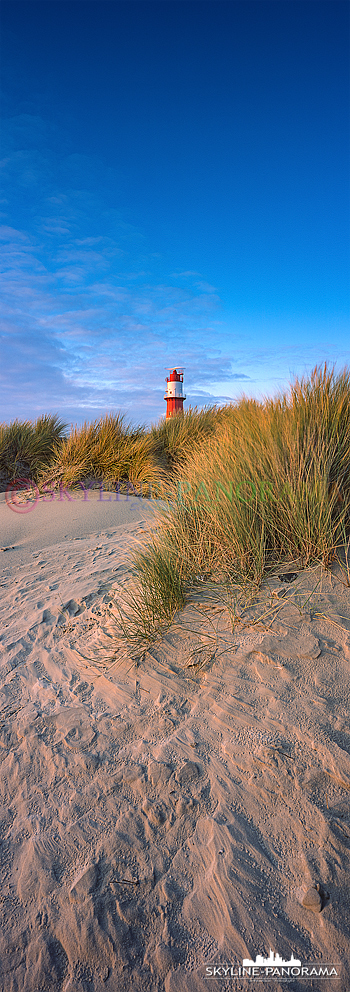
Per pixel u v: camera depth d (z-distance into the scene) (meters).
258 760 1.95
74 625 3.62
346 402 3.69
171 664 2.70
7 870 1.77
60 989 1.38
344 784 1.78
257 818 1.75
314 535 3.03
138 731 2.31
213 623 2.87
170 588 3.11
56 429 11.60
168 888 1.59
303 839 1.65
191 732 2.21
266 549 3.24
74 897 1.61
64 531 6.49
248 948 1.40
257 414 4.43
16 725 2.54
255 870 1.59
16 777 2.19
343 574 2.84
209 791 1.89
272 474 3.48
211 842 1.70
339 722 2.03
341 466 3.31
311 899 1.46
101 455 9.32
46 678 3.00
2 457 10.11
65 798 2.02
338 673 2.27
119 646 3.07
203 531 3.64
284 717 2.12
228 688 2.38
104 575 4.50
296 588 2.86
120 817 1.88
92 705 2.61
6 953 1.49
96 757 2.20
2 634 3.70
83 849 1.78
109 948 1.46
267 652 2.48
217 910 1.50
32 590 4.52
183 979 1.36
